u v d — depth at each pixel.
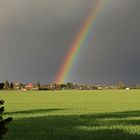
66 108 60.28
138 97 112.50
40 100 94.31
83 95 132.00
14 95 135.25
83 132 24.89
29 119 37.28
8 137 22.31
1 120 10.16
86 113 47.72
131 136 22.89
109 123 32.03
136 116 41.91
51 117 40.03
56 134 23.84
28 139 21.61
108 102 82.75
